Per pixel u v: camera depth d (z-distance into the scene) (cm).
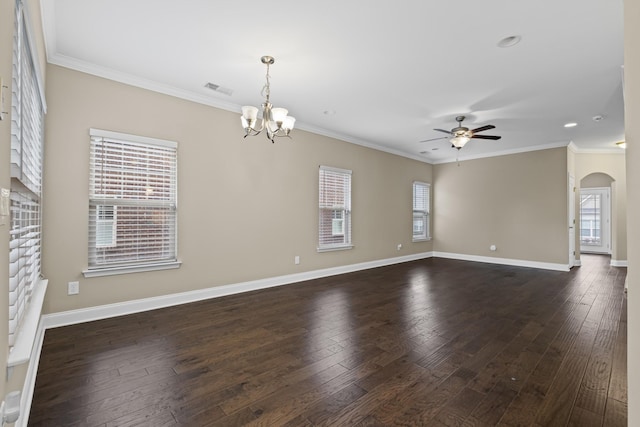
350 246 573
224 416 173
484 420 170
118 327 300
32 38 167
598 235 916
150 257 354
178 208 370
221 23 251
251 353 248
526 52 289
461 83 354
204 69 325
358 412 177
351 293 429
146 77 341
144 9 234
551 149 618
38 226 257
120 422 168
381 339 276
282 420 170
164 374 216
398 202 688
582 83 350
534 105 416
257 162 445
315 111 446
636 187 83
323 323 315
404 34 264
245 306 368
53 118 295
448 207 765
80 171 310
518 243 656
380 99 400
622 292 441
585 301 396
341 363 233
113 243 331
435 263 681
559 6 227
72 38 271
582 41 270
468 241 730
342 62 311
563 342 271
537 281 509
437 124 503
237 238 423
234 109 418
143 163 349
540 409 179
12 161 141
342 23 250
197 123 386
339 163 559
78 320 309
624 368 225
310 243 514
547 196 621
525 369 225
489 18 242
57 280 299
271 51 291
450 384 205
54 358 238
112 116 327
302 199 501
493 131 535
